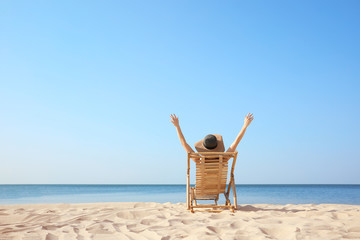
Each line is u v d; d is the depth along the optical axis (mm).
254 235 3016
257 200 17234
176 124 5340
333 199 18547
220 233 3273
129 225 3805
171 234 3205
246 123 5395
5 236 3219
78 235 3262
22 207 6219
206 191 5652
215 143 5238
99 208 6016
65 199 17719
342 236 2973
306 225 3484
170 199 17531
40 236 3195
